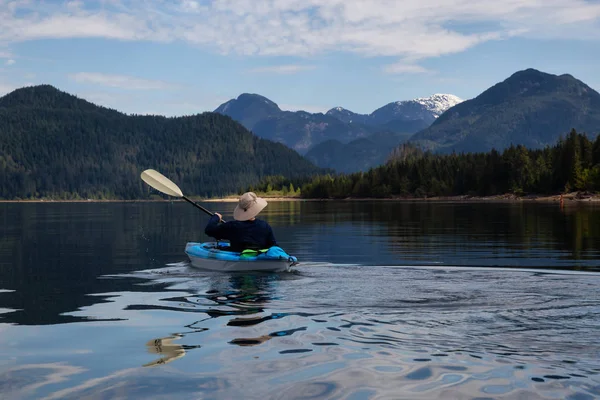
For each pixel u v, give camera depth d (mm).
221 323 5316
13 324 5477
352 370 3793
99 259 11805
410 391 3383
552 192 106875
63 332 5098
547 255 12312
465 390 3375
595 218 29781
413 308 5875
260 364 3963
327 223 28672
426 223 27547
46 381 3688
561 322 5137
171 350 4383
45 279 8805
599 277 8281
